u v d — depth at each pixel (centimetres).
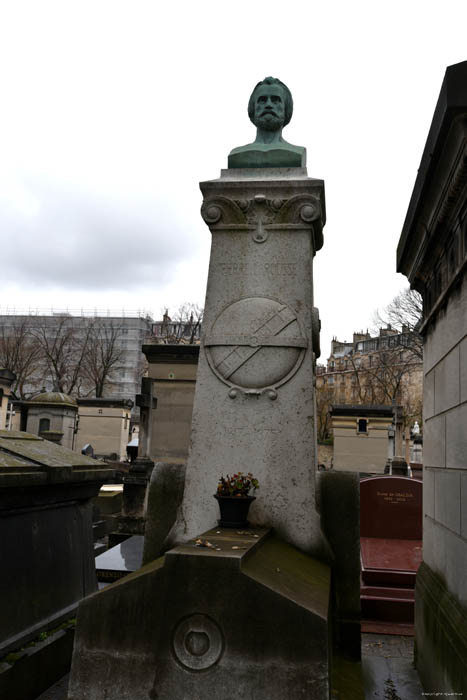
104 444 3666
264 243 521
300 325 505
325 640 300
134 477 1227
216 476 493
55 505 506
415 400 5769
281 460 488
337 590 477
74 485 523
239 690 302
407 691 472
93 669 313
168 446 1544
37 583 464
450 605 405
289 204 518
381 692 469
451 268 428
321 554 473
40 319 7725
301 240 517
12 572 430
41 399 2953
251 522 481
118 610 317
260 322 508
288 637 303
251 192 525
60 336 7231
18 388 6159
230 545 360
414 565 743
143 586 318
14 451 479
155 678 308
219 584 312
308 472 485
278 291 513
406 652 586
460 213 389
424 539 547
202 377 510
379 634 654
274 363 502
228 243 525
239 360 505
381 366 5819
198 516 489
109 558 843
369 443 3092
